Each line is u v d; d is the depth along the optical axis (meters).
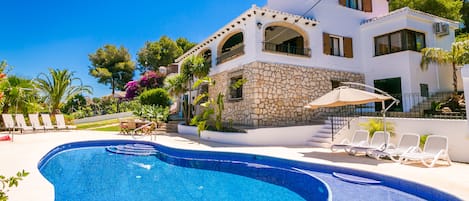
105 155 11.30
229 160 10.09
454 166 7.48
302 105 14.85
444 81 15.96
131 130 17.16
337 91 9.62
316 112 15.32
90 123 24.53
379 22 16.02
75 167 9.16
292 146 11.79
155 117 19.94
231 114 15.91
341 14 16.67
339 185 6.54
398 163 7.89
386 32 15.77
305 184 7.32
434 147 8.00
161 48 46.84
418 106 14.35
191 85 19.95
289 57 14.80
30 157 8.37
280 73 14.44
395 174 6.48
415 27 15.23
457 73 15.66
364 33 17.08
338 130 12.35
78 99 30.33
